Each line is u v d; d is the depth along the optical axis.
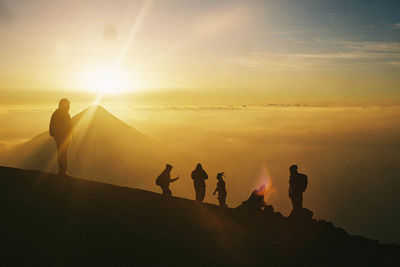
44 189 9.97
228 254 8.34
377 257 10.08
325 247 10.28
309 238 10.87
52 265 6.24
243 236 10.02
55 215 8.13
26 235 7.04
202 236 9.18
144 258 7.14
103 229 7.94
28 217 7.80
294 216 12.70
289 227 11.99
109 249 7.18
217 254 8.19
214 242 8.95
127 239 7.74
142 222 9.09
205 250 8.24
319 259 9.16
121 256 7.01
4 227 7.14
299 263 8.66
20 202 8.52
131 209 9.91
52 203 8.84
